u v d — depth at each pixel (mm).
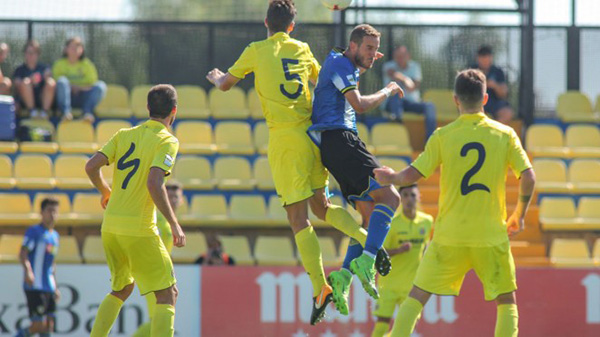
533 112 55875
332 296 22641
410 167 23359
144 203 24016
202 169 50344
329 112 22672
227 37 55906
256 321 38250
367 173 22422
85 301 38125
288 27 23562
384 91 22703
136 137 24312
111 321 25078
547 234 49562
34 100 51938
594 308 39000
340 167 22500
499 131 23438
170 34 55781
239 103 55312
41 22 55281
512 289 23656
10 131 50500
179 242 23781
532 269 39094
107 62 55531
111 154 24469
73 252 45000
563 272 39094
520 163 23406
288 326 38375
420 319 38562
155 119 24578
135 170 24000
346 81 22312
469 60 56250
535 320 38844
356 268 21906
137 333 32906
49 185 48594
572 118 56156
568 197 51188
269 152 23109
